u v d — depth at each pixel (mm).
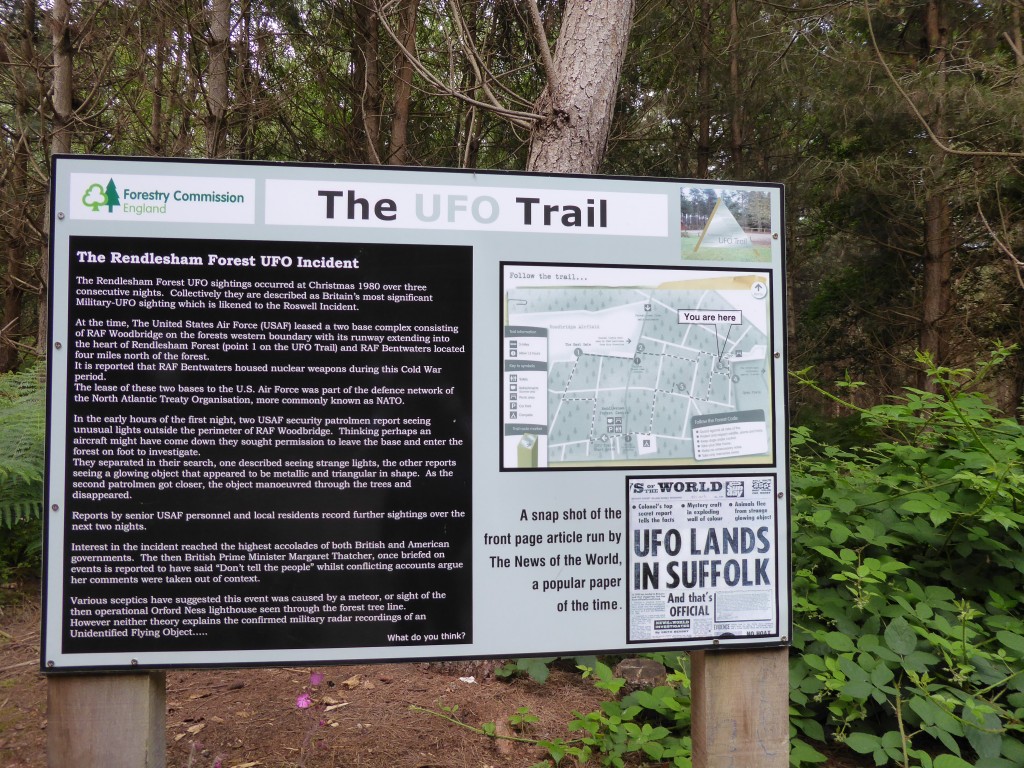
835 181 9352
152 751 1944
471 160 8242
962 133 8188
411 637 1996
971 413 3232
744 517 2125
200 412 1943
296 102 9711
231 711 2697
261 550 1951
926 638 2615
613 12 3648
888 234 11391
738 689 2117
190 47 8328
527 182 2078
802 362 12656
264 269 1975
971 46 9336
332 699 2787
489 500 2027
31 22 7680
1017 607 2988
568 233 2090
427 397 2020
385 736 2512
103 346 1920
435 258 2037
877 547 3078
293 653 1956
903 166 8828
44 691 3010
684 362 2123
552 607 2043
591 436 2072
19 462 4090
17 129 8023
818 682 2518
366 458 1993
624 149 10562
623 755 2490
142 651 1909
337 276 1997
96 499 1908
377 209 2020
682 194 2143
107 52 7895
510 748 2482
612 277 2104
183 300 1946
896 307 11852
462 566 2016
